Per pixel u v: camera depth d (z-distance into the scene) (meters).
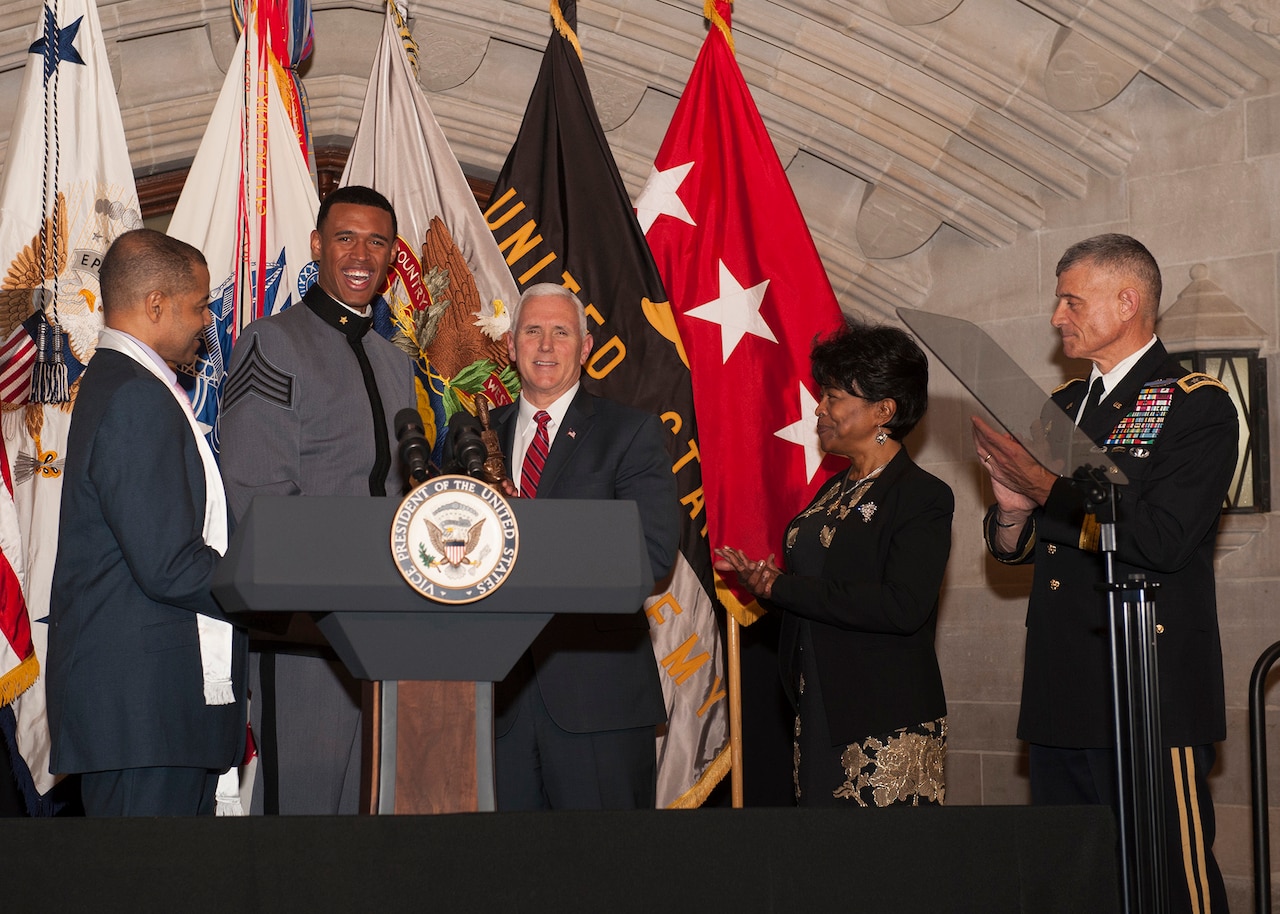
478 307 4.17
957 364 2.42
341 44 5.11
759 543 4.34
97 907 1.63
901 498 3.22
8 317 3.80
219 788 2.93
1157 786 2.35
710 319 4.48
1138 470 2.96
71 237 3.92
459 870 1.69
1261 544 4.68
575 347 3.23
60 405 3.86
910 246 5.39
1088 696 2.97
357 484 2.96
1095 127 4.95
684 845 1.76
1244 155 4.75
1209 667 2.94
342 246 3.11
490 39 5.10
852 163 5.24
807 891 1.78
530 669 3.04
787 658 3.36
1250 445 4.67
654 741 3.16
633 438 3.17
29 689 3.71
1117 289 3.11
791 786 5.18
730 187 4.57
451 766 1.78
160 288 2.71
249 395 2.90
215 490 2.65
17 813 4.41
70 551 2.52
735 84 4.62
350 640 1.74
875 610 3.05
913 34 4.87
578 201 4.37
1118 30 4.64
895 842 1.82
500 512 1.74
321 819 1.67
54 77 3.97
